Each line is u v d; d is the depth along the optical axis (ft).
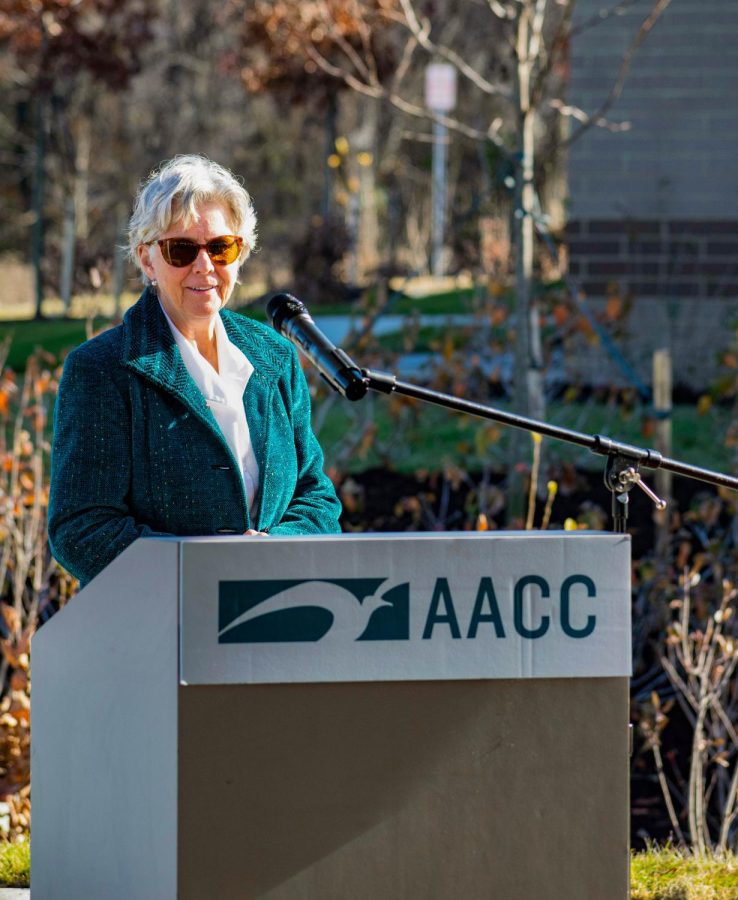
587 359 88.79
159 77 231.71
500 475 73.51
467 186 172.55
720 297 92.84
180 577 20.48
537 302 71.15
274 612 20.71
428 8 139.44
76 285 133.18
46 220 211.00
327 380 23.94
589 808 21.49
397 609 20.97
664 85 92.53
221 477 25.49
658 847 41.06
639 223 93.66
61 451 25.05
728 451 74.23
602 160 93.71
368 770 20.99
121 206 209.97
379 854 21.06
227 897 20.74
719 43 91.61
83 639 23.00
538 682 21.35
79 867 23.36
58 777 23.94
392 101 66.69
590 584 21.43
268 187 251.60
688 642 49.83
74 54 131.13
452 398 24.04
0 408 53.06
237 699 20.70
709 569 56.03
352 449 70.33
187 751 20.58
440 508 68.49
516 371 64.54
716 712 46.06
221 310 27.37
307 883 20.92
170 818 20.76
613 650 21.47
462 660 21.11
